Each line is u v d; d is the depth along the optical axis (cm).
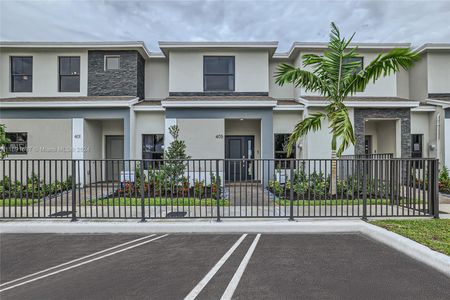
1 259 498
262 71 1431
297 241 582
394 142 1371
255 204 885
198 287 388
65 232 651
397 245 528
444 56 1469
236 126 1502
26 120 1288
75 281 411
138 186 1030
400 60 817
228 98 1337
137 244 572
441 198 1020
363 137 1307
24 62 1430
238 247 548
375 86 1466
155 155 1403
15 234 640
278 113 1401
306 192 982
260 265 459
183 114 1298
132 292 376
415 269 439
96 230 653
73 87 1438
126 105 1290
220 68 1448
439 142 1366
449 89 1465
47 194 1056
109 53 1430
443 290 374
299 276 418
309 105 1289
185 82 1424
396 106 1292
